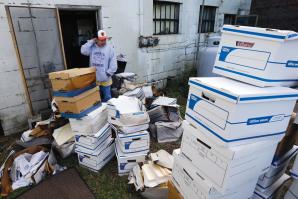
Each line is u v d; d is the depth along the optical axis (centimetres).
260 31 128
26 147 240
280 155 170
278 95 125
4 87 283
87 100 220
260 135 134
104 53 304
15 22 275
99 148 228
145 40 432
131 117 207
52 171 227
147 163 209
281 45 123
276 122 137
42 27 298
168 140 292
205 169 144
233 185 137
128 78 364
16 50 279
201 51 495
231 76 148
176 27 526
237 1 674
